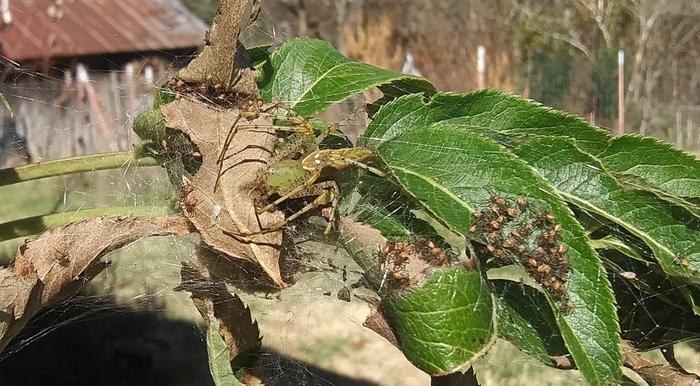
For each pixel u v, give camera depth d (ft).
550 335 0.31
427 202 0.29
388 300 0.28
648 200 0.29
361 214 0.33
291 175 0.32
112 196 0.91
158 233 0.33
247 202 0.32
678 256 0.29
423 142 0.31
